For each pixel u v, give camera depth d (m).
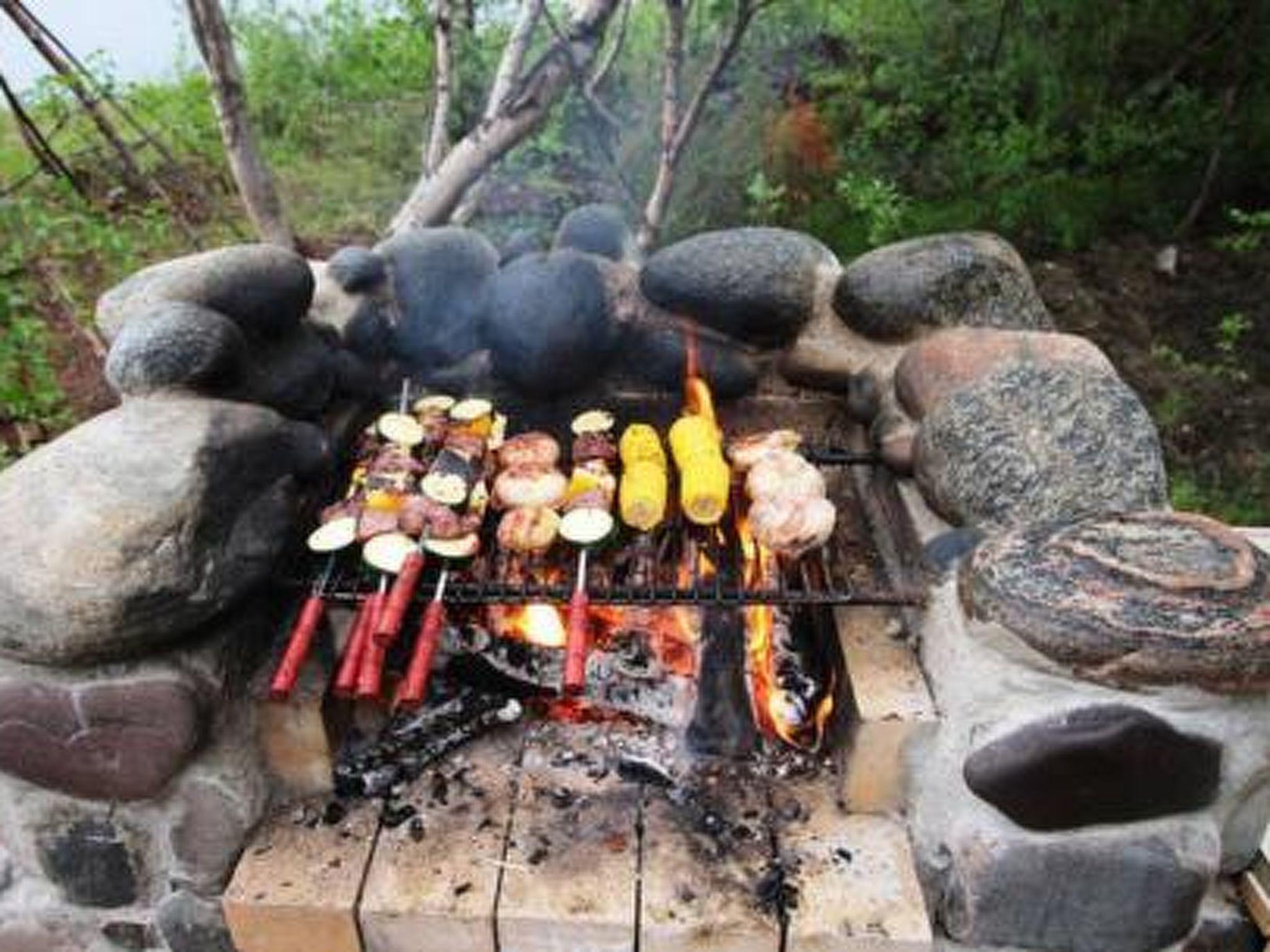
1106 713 1.36
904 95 3.84
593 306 2.01
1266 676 1.32
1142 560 1.41
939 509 1.67
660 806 1.66
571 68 2.49
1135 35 3.83
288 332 1.89
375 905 1.50
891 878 1.54
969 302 2.00
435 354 2.10
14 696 1.43
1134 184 4.09
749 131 3.59
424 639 1.51
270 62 4.00
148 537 1.35
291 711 1.58
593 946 1.50
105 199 3.54
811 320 2.08
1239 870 1.61
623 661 1.87
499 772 1.72
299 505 1.70
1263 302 3.85
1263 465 3.32
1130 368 3.61
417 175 3.77
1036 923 1.53
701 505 1.74
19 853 1.62
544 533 1.67
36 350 2.90
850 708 1.62
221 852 1.57
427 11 3.08
